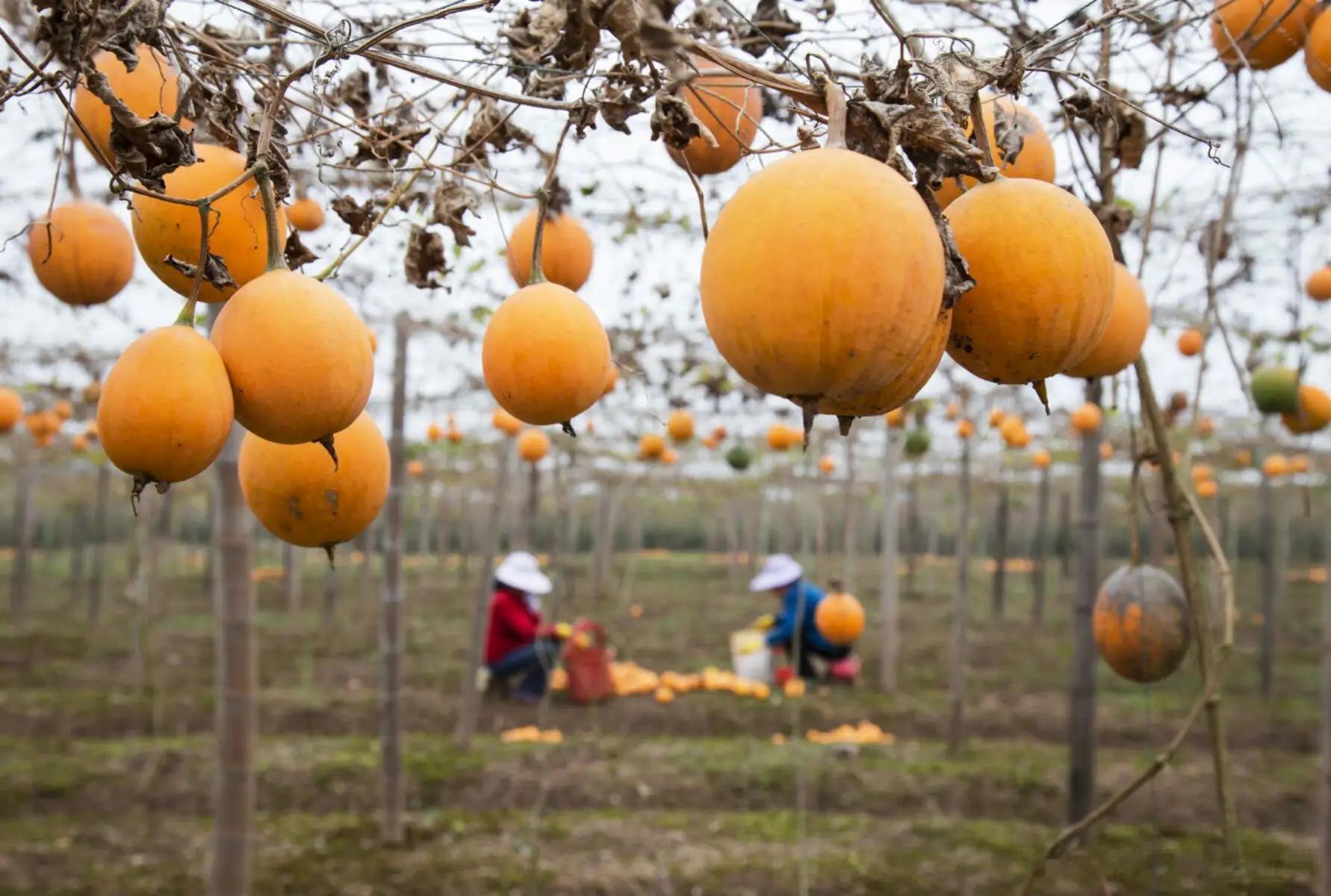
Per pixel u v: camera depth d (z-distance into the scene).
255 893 5.61
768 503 26.75
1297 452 13.13
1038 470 18.31
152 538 12.59
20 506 20.03
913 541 21.50
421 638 15.48
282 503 1.71
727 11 2.21
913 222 1.16
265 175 1.49
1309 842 6.52
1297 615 19.75
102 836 6.59
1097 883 5.77
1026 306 1.30
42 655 13.34
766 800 7.46
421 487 22.34
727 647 15.62
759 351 1.17
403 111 2.47
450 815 6.98
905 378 1.27
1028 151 2.14
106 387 1.33
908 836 6.57
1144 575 3.17
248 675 4.18
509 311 1.82
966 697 11.30
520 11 1.96
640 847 6.33
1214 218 4.00
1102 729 9.73
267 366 1.37
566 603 20.38
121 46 1.56
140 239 1.73
